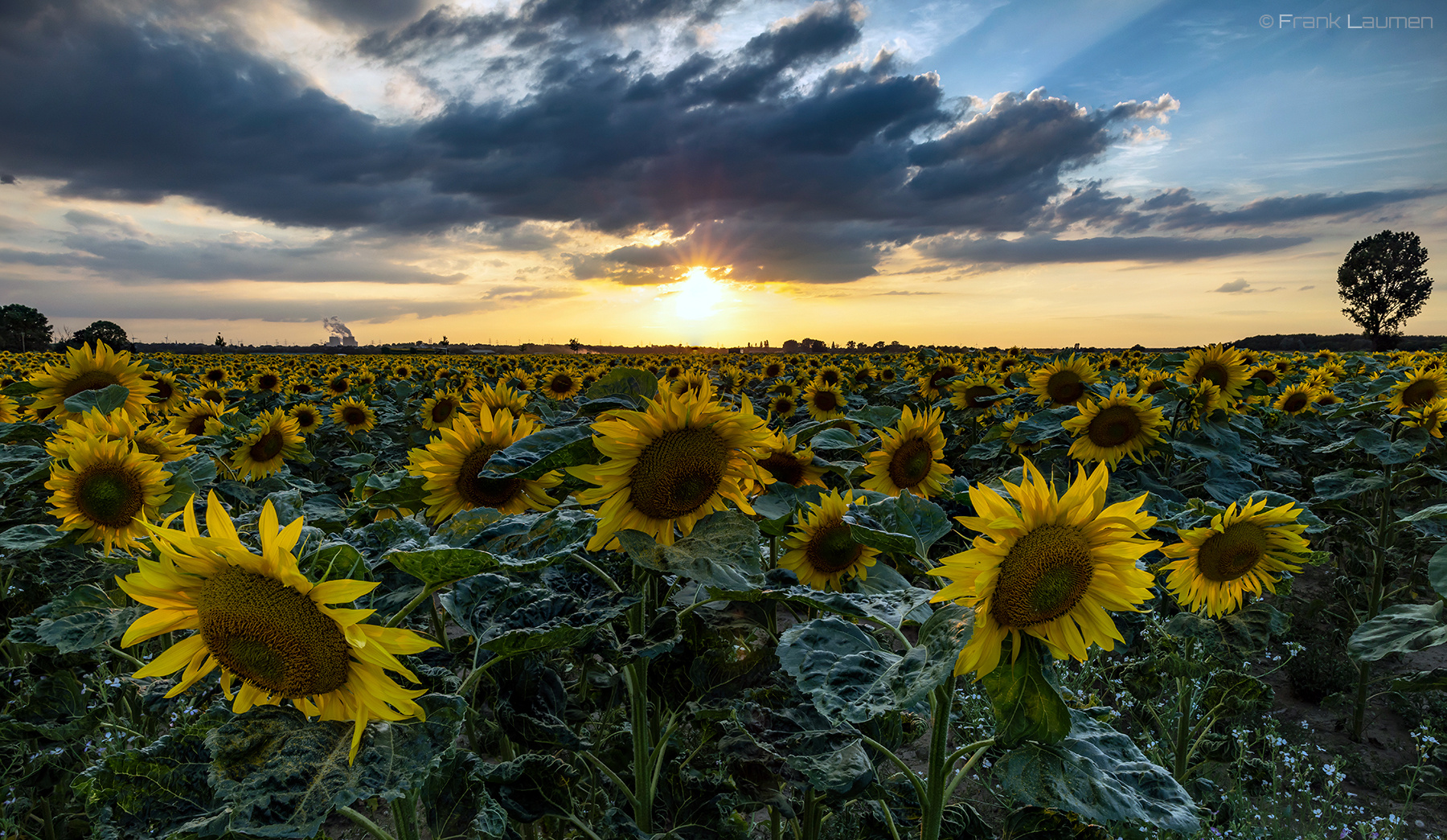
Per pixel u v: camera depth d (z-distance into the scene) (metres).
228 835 1.70
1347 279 92.19
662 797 2.83
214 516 1.45
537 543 2.15
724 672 2.80
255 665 1.50
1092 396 6.24
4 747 3.43
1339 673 5.39
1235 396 7.53
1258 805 4.01
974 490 1.87
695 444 2.34
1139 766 2.22
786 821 3.43
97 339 6.18
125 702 3.69
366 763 1.57
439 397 10.20
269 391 14.89
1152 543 1.78
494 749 3.45
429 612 2.92
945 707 2.18
